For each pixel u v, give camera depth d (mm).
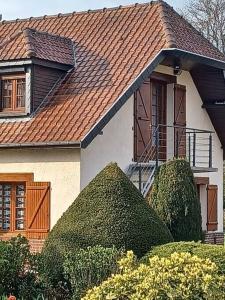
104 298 8828
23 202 18609
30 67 18781
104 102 17969
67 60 19812
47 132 17719
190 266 8898
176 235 15750
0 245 13133
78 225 13352
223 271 11500
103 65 19469
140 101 19906
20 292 12859
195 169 20406
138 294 8547
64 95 18906
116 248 12883
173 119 21062
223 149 24047
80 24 21812
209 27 43719
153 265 9062
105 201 13531
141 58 19156
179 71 20859
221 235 23531
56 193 17906
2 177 18641
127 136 19328
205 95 22656
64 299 12875
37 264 13188
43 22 22734
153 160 20250
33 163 18266
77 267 12203
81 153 17688
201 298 8586
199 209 16312
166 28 19984
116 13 21625
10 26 23219
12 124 18703
